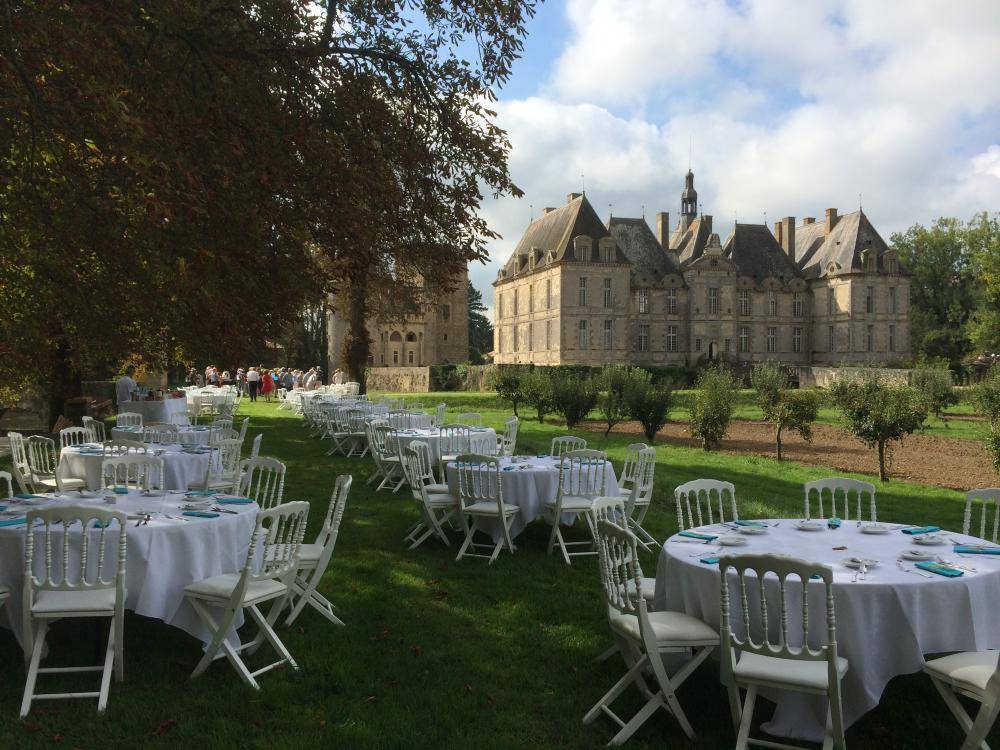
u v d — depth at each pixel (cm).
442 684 562
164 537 574
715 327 8469
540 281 8362
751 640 484
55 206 799
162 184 690
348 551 943
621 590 541
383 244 1116
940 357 7081
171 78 838
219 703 521
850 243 8712
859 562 509
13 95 691
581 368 4881
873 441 1633
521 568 881
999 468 1586
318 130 942
